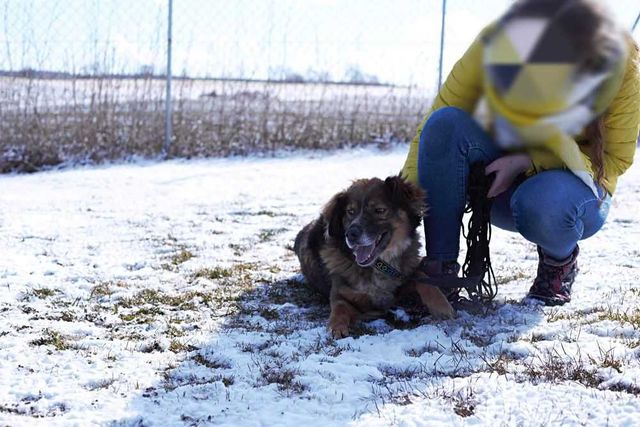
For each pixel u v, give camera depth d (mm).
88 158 12648
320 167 12039
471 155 4027
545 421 2721
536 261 5621
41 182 10969
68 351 3766
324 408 2977
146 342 3908
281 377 3328
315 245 4863
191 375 3406
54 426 2854
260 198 9414
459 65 4020
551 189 3908
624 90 3803
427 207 4184
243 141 13367
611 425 2666
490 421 2750
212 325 4230
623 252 5742
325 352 3691
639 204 8078
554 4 3346
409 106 14219
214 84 13492
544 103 3502
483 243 4141
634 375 3057
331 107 14055
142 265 5848
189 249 6453
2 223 7691
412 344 3740
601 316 3941
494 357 3465
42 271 5613
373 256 4246
